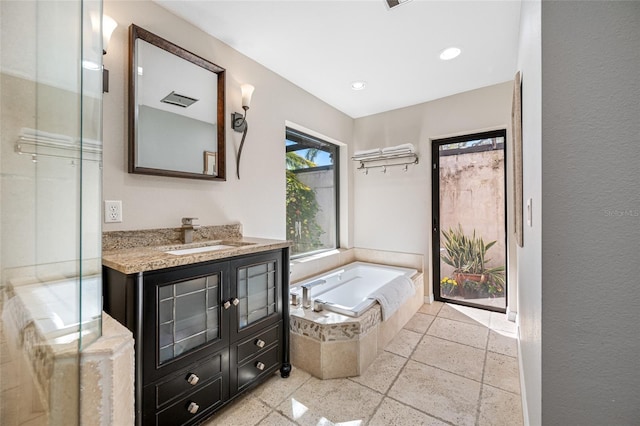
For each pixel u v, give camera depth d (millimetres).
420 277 3100
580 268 701
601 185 681
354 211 3783
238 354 1557
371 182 3643
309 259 3039
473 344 2246
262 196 2428
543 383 743
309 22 1884
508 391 1661
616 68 671
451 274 3234
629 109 660
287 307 1872
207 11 1780
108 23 1461
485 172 3020
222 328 1470
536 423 906
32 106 750
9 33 739
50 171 748
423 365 1947
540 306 770
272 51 2225
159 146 1709
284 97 2664
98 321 776
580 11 702
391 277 3172
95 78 810
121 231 1562
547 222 733
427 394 1643
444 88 2891
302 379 1803
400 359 2027
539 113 783
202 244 1830
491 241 3006
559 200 720
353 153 3770
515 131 1699
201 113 1938
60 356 714
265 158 2459
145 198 1673
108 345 746
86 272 752
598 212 685
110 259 1229
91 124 789
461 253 3170
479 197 3061
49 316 722
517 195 1648
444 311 2967
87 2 786
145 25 1660
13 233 728
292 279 2758
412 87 2871
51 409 705
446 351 2139
